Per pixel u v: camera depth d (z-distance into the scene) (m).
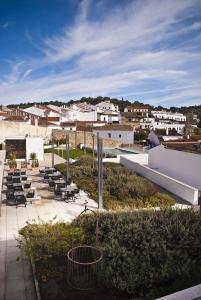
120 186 17.05
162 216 9.23
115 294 6.59
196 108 160.38
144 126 82.00
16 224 12.29
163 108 156.50
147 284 6.50
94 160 24.83
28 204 15.10
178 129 84.69
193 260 7.21
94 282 6.90
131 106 117.25
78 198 16.27
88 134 49.91
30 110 77.00
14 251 9.55
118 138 56.84
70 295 6.68
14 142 29.69
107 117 88.06
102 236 8.69
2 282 7.70
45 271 7.46
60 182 17.62
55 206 14.88
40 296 6.67
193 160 19.02
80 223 9.52
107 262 6.92
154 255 7.05
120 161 27.22
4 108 86.50
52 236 8.47
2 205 14.79
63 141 47.34
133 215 9.48
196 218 9.10
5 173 22.20
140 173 22.48
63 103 131.25
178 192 17.17
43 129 47.44
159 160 23.69
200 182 18.33
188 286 6.32
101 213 9.99
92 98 143.25
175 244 7.76
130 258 6.86
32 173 23.31
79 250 7.63
